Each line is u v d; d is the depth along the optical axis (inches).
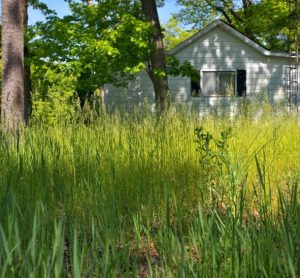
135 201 168.6
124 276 92.4
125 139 232.7
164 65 611.2
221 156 169.5
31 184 164.7
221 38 772.6
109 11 625.3
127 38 582.2
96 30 613.9
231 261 92.6
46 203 144.8
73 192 166.6
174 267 102.0
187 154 229.5
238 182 152.3
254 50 773.3
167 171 202.7
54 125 254.8
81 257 83.8
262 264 92.4
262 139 287.9
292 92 770.8
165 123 256.7
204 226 105.3
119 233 123.6
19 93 370.0
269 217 108.9
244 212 143.9
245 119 337.7
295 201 111.6
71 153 208.5
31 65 599.8
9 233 81.1
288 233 96.3
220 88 773.9
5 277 74.2
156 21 613.6
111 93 761.6
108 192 167.3
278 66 774.5
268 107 359.6
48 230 105.3
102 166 197.2
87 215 146.6
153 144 229.6
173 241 99.0
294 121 354.6
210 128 298.0
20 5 372.8
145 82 761.6
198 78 699.4
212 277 94.1
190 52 776.3
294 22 920.3
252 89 774.5
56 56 602.5
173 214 153.6
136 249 132.4
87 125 256.2
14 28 370.9
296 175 178.1
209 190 161.6
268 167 223.9
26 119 455.5
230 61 773.3
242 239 94.7
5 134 218.8
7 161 185.9
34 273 74.4
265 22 944.9
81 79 644.7
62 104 275.6
